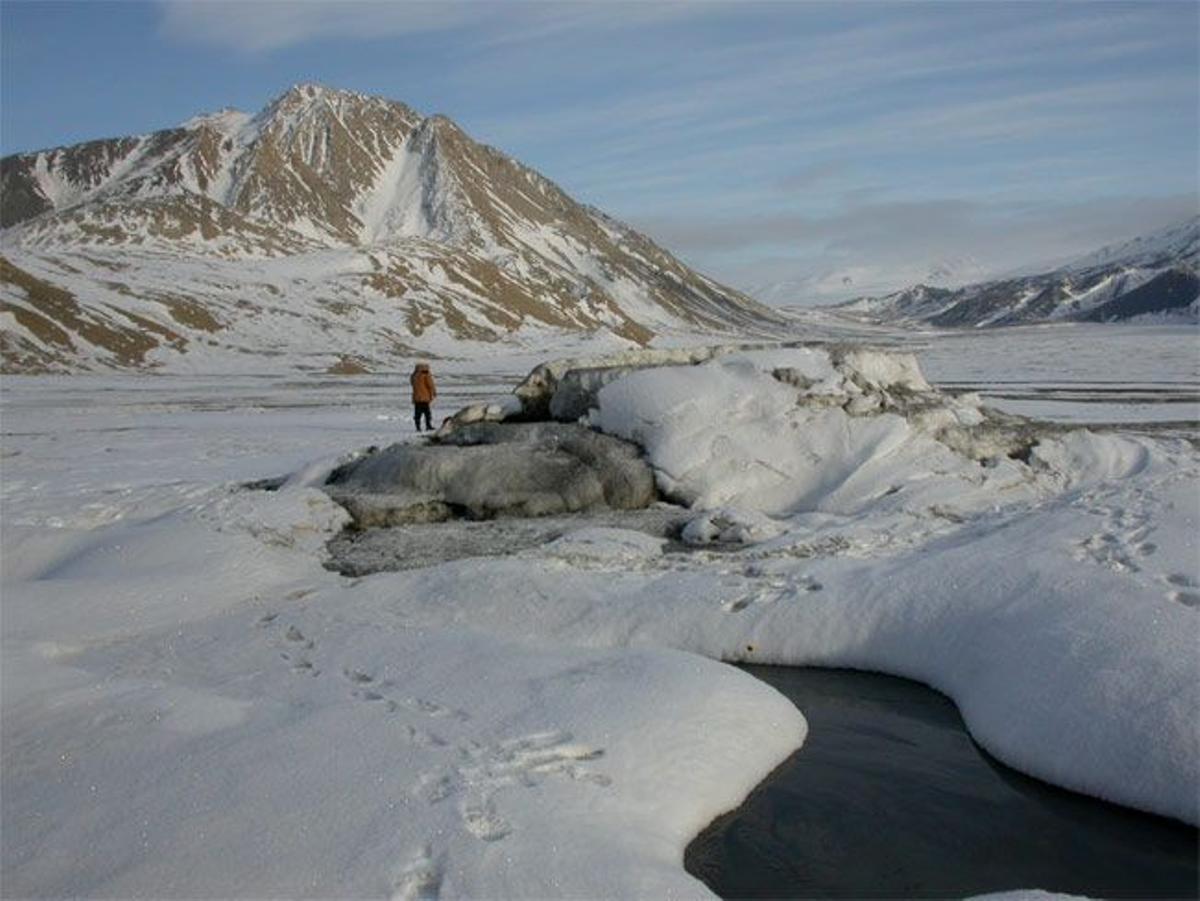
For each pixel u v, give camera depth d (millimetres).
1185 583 9664
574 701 8430
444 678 9070
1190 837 7219
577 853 6289
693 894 6023
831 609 10789
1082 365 65812
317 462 18359
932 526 13570
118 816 6738
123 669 9750
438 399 43031
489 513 15969
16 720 8172
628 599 11406
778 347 19031
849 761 8469
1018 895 6352
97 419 35188
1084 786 7805
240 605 11898
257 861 6223
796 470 16297
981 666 9492
